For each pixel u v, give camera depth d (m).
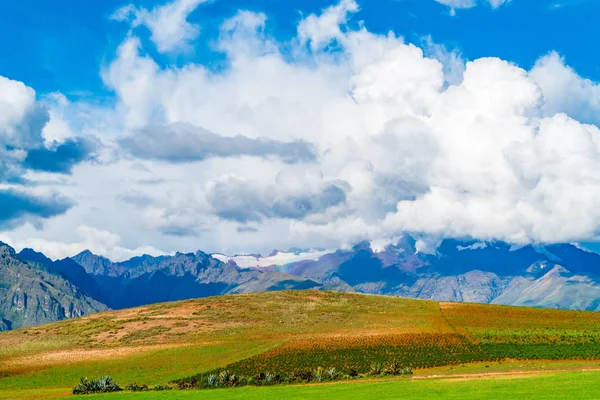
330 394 74.19
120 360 130.75
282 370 114.19
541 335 151.62
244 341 148.88
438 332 156.88
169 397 79.12
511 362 118.81
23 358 139.88
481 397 63.31
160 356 133.12
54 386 106.44
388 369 105.00
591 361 116.81
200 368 117.94
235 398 74.88
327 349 134.75
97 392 92.81
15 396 92.50
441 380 84.88
